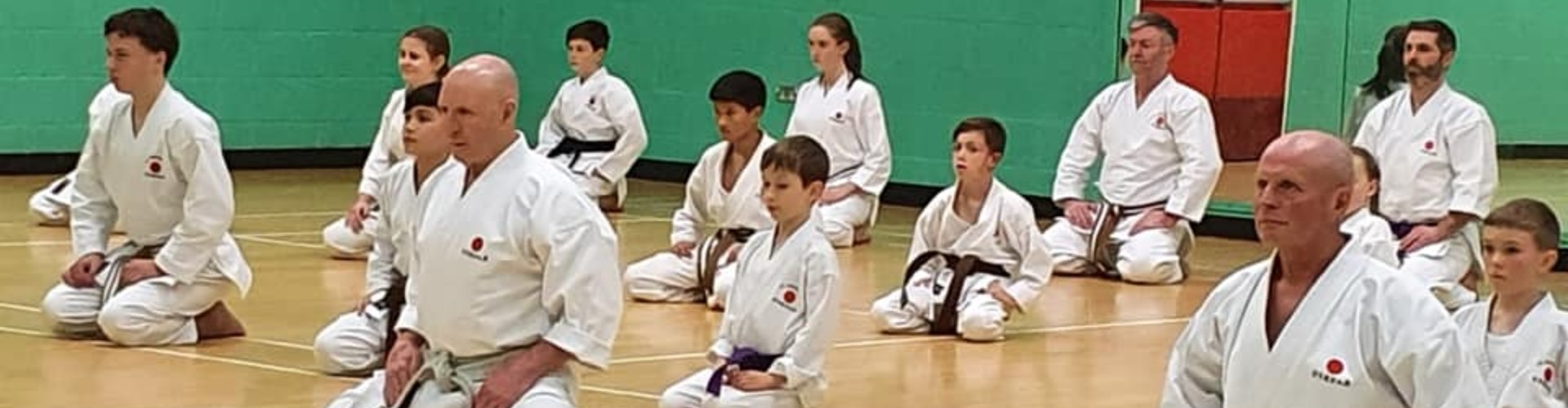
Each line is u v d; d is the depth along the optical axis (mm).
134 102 8055
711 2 15109
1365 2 13500
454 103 5293
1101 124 11711
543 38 15805
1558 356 5898
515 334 5363
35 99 14430
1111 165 11578
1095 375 8188
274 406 7109
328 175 15148
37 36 14383
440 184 5457
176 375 7602
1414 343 4082
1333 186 4137
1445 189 9781
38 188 13750
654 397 7410
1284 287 4273
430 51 9758
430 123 6371
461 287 5344
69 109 14562
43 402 7055
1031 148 13969
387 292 7762
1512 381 5910
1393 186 9898
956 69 14195
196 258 8086
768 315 6883
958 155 9086
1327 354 4156
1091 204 11570
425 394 5480
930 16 14258
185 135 7996
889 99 14453
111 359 7879
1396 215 9898
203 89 15016
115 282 8227
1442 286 9516
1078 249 11398
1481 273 9797
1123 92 11633
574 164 13234
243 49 15172
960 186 9148
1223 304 4348
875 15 14461
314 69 15508
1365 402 4145
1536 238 5875
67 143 14578
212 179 8039
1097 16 13656
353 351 7688
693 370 7996
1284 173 4145
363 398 5902
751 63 14969
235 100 15188
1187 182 11305
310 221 12414
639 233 12305
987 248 9102
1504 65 14039
